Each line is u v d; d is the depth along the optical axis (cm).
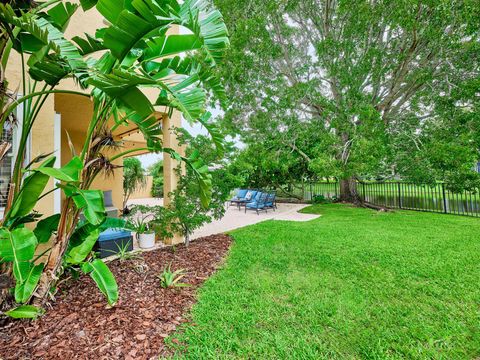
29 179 236
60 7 268
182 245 552
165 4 200
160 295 311
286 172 1441
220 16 242
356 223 796
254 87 1040
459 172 870
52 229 286
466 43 826
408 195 1120
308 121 1166
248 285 343
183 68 285
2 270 256
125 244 482
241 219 959
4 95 243
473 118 845
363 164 812
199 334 234
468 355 208
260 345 220
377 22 898
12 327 239
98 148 288
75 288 324
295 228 718
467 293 313
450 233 636
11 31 211
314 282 353
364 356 207
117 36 183
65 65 230
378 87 1035
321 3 1082
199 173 372
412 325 249
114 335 229
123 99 211
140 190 2081
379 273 381
